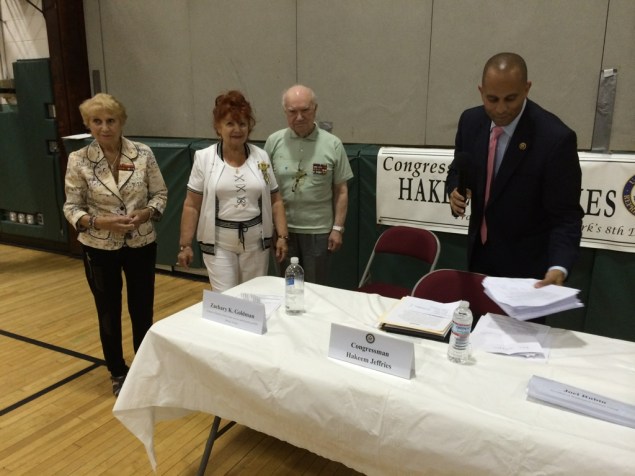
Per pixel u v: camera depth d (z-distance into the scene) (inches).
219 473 79.4
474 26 122.9
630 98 111.3
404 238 106.0
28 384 106.3
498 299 60.5
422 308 68.1
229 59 157.2
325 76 144.2
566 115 118.0
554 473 42.5
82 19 179.5
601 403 46.8
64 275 176.9
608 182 105.5
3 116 196.4
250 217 94.0
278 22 146.8
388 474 51.9
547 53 116.9
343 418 52.4
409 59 132.0
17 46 204.1
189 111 168.6
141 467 80.9
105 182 89.8
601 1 109.3
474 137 76.4
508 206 73.3
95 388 104.7
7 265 188.1
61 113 182.7
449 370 54.6
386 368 54.1
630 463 40.2
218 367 59.7
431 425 47.7
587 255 111.5
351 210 134.0
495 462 44.8
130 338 126.2
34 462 82.1
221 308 67.1
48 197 195.3
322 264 110.8
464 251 122.3
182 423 92.2
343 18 137.7
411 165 123.6
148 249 96.7
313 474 79.3
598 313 111.9
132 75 176.1
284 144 107.3
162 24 165.5
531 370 54.8
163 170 159.5
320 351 59.4
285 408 56.0
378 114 139.5
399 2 129.8
